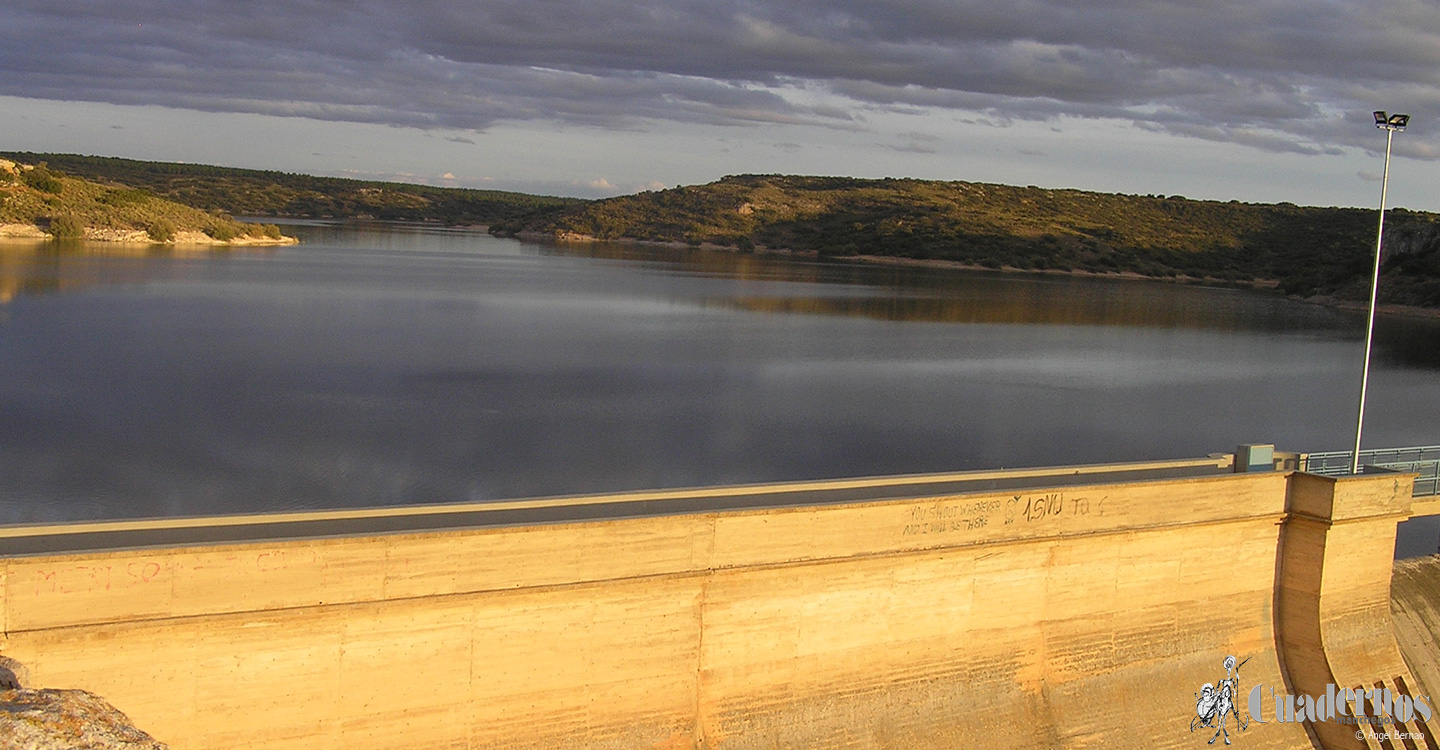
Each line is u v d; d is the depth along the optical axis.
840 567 20.80
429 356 78.31
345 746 17.36
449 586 17.61
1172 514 24.19
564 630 18.67
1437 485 27.77
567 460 49.28
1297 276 178.38
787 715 20.69
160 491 42.44
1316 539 25.27
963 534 21.91
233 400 59.62
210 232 183.88
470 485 44.69
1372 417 67.81
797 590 20.55
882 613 21.42
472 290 129.75
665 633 19.48
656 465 48.94
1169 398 72.38
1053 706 23.17
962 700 22.31
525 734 18.58
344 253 189.38
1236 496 24.94
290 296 111.62
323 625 17.00
